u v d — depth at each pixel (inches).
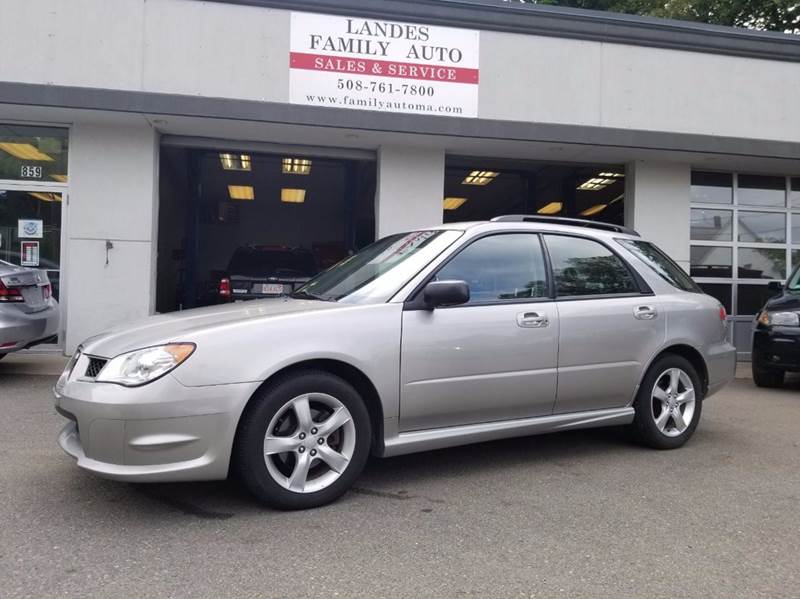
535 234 194.2
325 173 599.8
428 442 168.2
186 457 140.6
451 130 368.8
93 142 361.7
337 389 155.3
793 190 472.1
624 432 224.1
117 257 363.9
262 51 370.3
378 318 162.1
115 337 155.5
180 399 138.9
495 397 176.2
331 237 824.9
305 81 374.3
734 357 228.7
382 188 398.9
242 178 634.2
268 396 148.0
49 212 369.1
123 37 358.0
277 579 121.3
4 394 271.7
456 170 503.8
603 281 201.9
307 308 163.9
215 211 792.3
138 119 350.9
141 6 358.9
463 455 203.3
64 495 161.2
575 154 419.5
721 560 133.0
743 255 462.3
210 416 141.3
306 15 373.7
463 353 170.7
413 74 386.6
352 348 156.9
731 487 176.9
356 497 164.6
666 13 722.8
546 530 146.3
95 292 362.3
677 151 402.6
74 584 118.0
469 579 122.9
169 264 580.1
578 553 135.0
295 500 151.6
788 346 312.5
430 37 388.5
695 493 171.8
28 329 291.0
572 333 188.1
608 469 190.7
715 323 221.9
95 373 147.3
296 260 421.4
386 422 162.7
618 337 196.4
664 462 198.4
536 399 183.2
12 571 122.4
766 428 245.1
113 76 357.7
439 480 179.0
